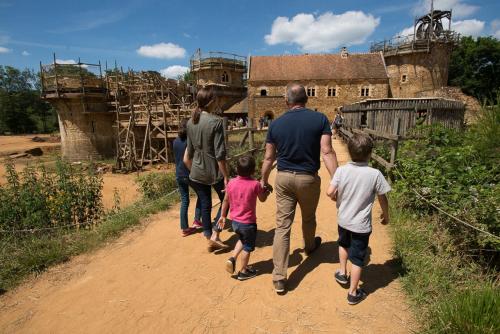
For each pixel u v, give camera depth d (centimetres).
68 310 314
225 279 352
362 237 286
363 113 1767
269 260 389
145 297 327
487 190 372
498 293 245
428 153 540
